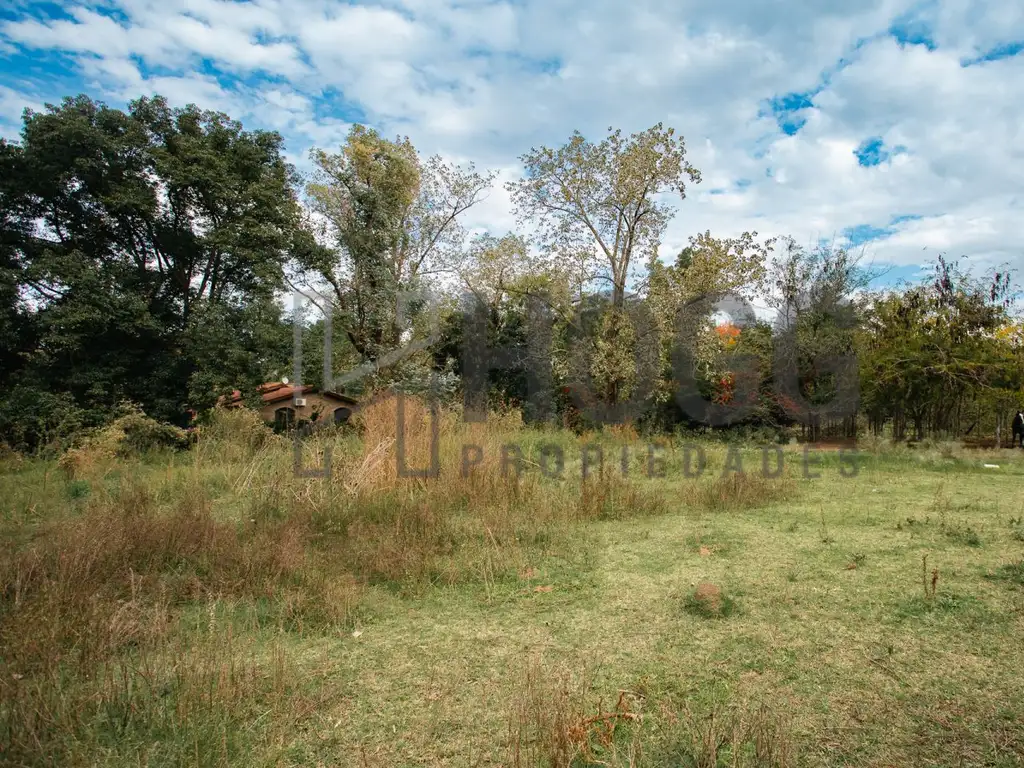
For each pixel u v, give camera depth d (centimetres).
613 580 415
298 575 406
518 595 391
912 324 1420
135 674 267
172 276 1802
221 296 1720
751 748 221
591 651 307
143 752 223
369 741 234
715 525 570
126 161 1623
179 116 1705
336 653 311
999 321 1379
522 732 230
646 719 243
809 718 241
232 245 1616
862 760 213
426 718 249
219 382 1488
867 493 744
